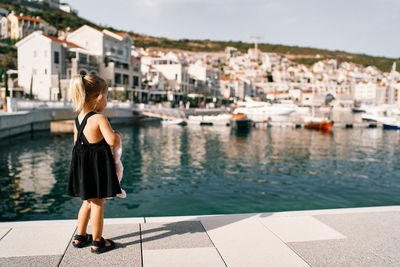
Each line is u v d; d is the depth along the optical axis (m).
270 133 42.56
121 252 3.21
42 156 20.70
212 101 105.31
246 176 16.05
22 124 32.25
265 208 11.00
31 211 10.25
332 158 22.52
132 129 43.78
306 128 51.53
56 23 140.00
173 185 14.03
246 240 3.56
